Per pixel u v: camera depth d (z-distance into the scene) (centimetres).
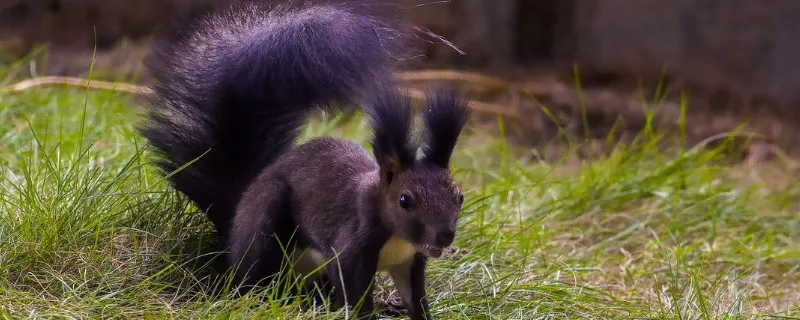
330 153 817
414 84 1625
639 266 1041
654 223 1170
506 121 1619
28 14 1878
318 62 848
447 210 707
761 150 1564
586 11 1911
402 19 885
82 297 793
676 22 1850
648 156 1416
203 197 920
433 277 897
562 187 1223
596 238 1131
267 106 923
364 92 821
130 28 1845
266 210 809
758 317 876
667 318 836
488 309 823
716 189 1235
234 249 830
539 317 827
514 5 1909
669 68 1858
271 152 936
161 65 964
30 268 815
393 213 721
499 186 1157
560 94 1775
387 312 873
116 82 1370
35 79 1355
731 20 1822
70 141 1101
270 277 812
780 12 1789
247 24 945
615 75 1884
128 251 866
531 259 991
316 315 776
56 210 869
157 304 788
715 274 1033
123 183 962
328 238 777
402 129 723
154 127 947
